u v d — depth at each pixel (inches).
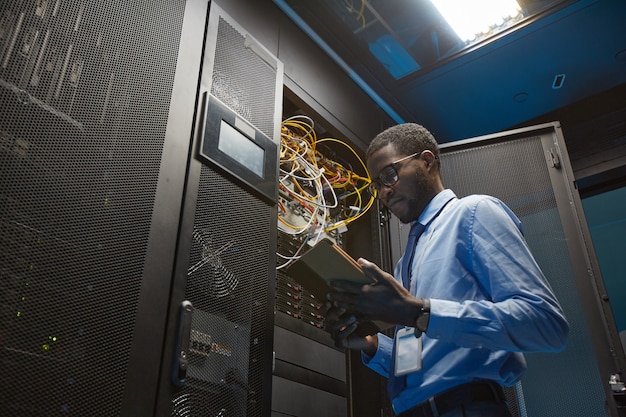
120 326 41.2
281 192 86.4
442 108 134.0
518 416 80.9
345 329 54.1
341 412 81.3
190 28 61.8
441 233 55.4
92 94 46.7
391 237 101.0
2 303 34.9
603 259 156.1
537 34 114.6
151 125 51.3
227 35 67.9
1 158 38.1
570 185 94.7
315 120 99.0
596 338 81.9
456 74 123.8
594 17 110.8
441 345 50.0
